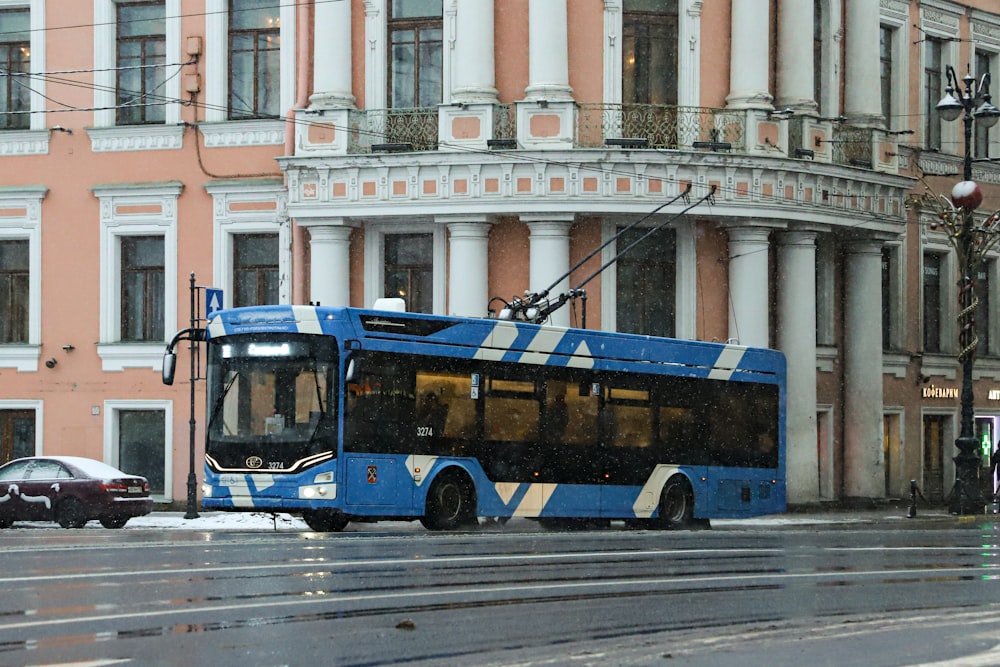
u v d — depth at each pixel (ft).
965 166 131.03
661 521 100.73
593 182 121.29
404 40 127.44
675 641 41.83
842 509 137.69
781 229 130.21
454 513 89.20
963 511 131.13
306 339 85.15
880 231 137.18
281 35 130.21
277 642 39.99
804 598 53.16
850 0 139.95
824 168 129.18
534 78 123.03
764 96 126.93
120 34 134.82
